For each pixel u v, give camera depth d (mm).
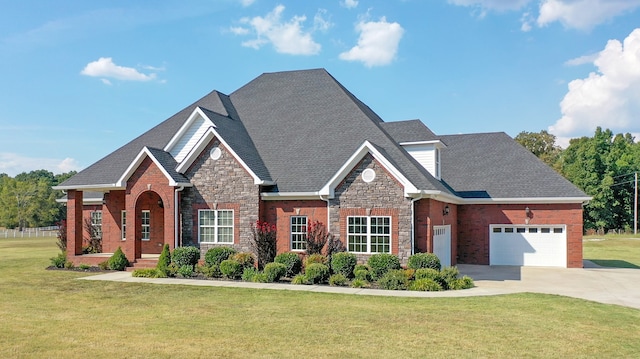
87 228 31016
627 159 80812
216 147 24906
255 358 10148
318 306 15656
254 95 31609
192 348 10859
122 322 13445
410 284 19359
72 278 22234
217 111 29016
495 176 31266
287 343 11258
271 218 24562
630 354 10625
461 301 16609
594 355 10539
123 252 27953
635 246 49094
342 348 10875
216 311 14906
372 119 29328
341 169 22484
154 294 18000
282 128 28312
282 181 24766
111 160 28609
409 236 21625
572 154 80938
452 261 29016
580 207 28594
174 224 24656
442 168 33031
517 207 29656
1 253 38031
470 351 10719
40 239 65188
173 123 30062
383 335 11984
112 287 19562
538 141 75875
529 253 29516
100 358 10141
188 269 22516
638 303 16922
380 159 22094
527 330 12586
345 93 29516
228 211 24719
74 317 14133
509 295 17922
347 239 22641
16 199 103125
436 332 12305
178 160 26750
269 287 19531
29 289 19219
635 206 72500
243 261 22750
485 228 30219
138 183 25297
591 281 22656
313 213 23891
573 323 13453
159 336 11875
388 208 22000
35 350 10703
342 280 20234
